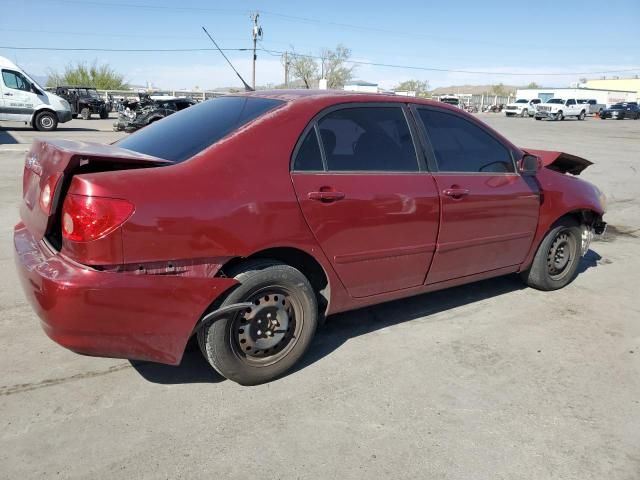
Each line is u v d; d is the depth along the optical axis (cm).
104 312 259
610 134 2891
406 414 297
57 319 257
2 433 269
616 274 559
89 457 255
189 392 311
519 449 271
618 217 862
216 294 285
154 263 268
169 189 270
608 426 293
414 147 369
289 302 320
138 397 304
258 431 278
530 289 500
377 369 344
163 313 273
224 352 299
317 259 321
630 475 256
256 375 314
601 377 344
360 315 427
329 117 334
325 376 334
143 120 2131
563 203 462
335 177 325
